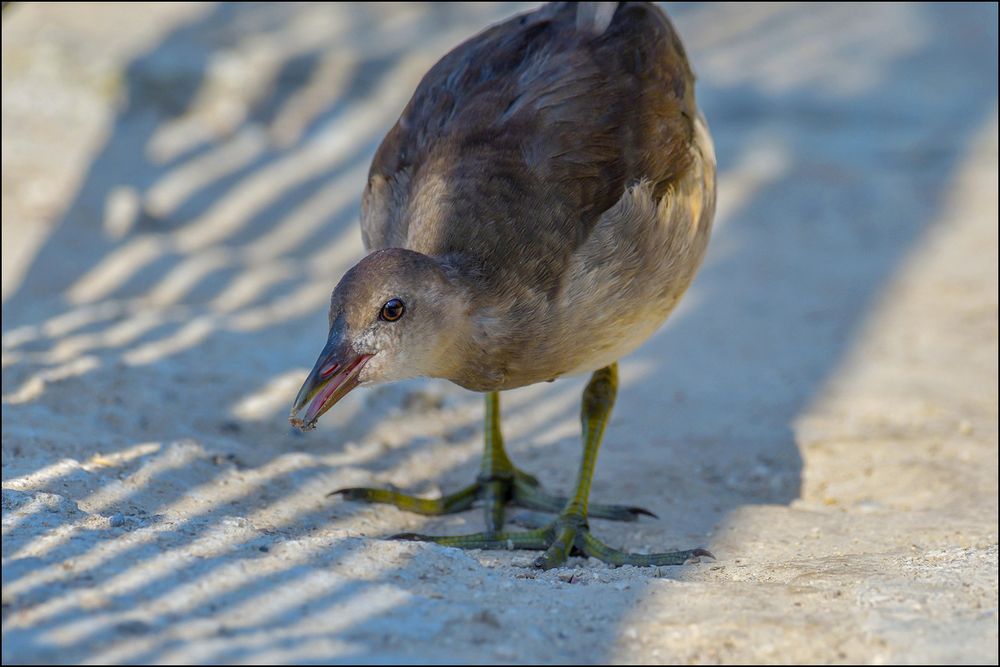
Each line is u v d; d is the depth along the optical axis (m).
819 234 17.58
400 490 10.65
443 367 8.46
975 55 22.19
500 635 6.42
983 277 16.20
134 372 12.15
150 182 17.94
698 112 10.46
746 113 20.47
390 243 9.19
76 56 20.27
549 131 8.89
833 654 6.26
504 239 8.47
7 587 6.41
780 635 6.46
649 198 8.96
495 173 8.67
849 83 21.25
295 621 6.39
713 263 16.80
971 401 12.98
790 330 14.86
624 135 9.10
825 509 10.50
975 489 10.80
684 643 6.40
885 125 20.28
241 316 14.38
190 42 21.34
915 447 11.82
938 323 14.98
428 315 8.17
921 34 22.86
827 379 13.53
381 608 6.63
